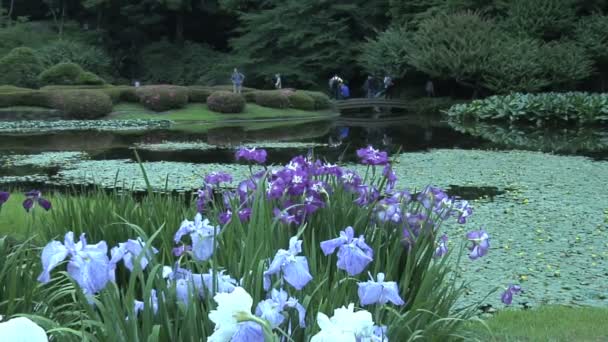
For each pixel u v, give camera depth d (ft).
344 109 115.24
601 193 33.14
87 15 155.53
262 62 130.72
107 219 12.42
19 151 53.36
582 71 98.94
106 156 49.60
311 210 9.55
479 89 106.42
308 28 125.18
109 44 146.72
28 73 99.91
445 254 9.78
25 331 3.69
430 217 11.14
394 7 122.01
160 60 142.31
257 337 4.24
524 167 43.24
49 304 8.34
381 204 9.98
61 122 79.51
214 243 6.76
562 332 12.91
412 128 78.33
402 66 113.19
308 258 8.45
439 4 117.29
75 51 130.21
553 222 26.02
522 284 17.81
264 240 7.31
